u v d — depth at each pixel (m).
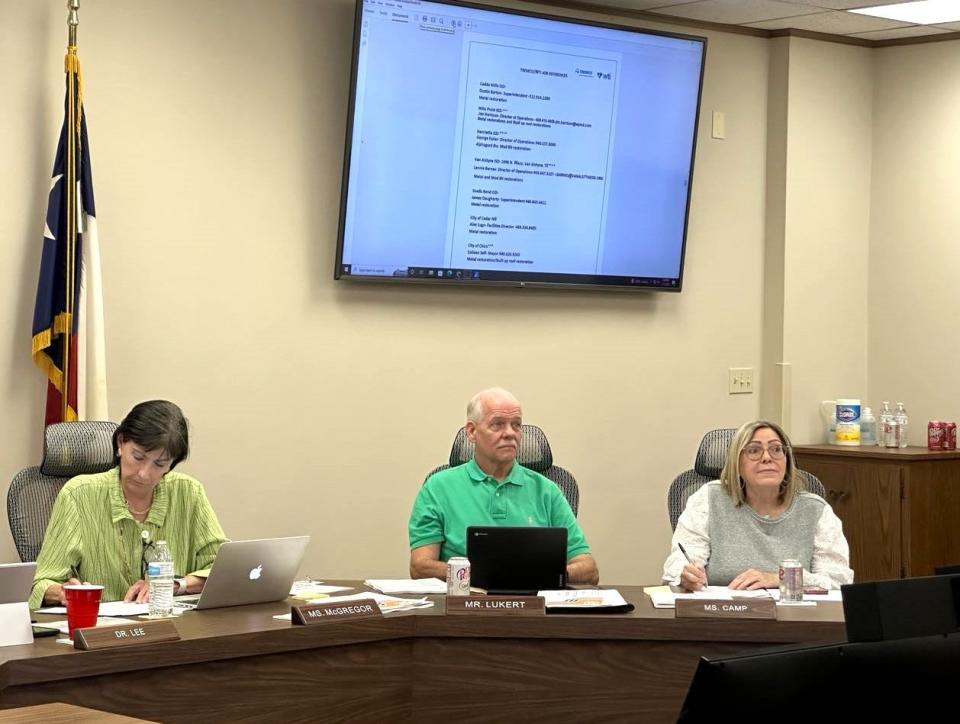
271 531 4.64
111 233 4.29
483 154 4.93
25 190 4.12
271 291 4.62
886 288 5.90
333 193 4.74
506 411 3.85
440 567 3.74
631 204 5.26
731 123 5.68
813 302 5.80
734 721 1.54
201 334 4.48
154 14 4.35
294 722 2.83
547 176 5.07
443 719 3.04
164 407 3.22
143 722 1.87
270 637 2.78
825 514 3.74
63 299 4.05
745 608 3.07
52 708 1.97
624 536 5.46
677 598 3.10
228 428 4.55
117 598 3.23
